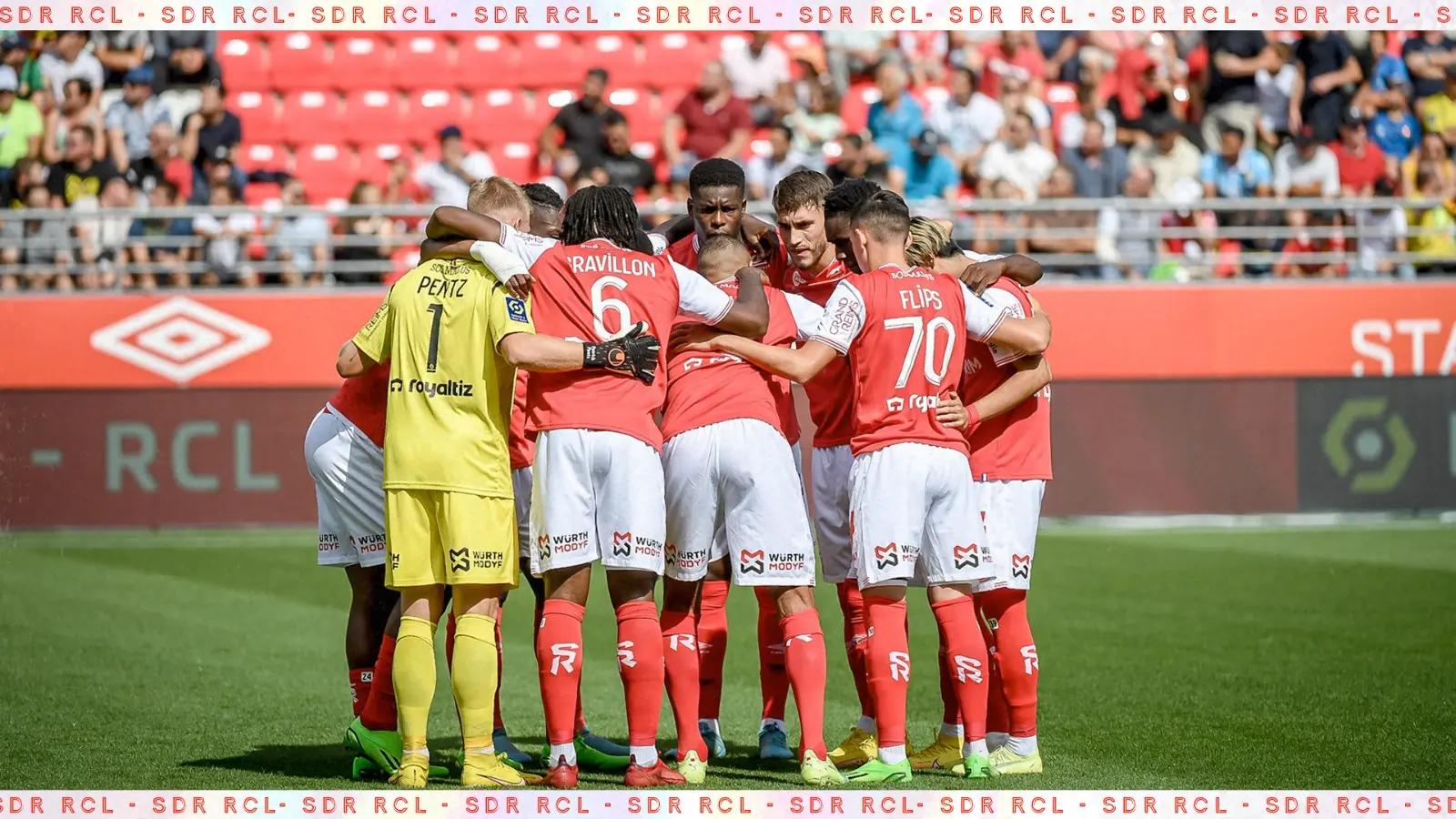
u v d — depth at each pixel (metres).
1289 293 51.28
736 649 32.16
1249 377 51.31
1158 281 51.38
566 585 19.25
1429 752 21.25
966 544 19.47
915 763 21.09
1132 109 61.47
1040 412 20.77
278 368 50.53
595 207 19.72
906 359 19.30
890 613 19.42
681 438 19.73
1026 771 20.14
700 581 20.45
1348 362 51.28
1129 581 39.59
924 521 19.44
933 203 50.28
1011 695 20.25
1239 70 59.41
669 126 58.56
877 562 19.17
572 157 56.81
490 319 18.89
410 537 18.91
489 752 19.34
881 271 19.77
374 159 64.19
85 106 59.38
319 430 20.77
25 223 54.25
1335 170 56.75
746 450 19.53
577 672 19.06
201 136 57.75
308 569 42.41
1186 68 61.72
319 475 20.73
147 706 25.25
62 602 36.84
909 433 19.30
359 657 20.83
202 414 50.47
